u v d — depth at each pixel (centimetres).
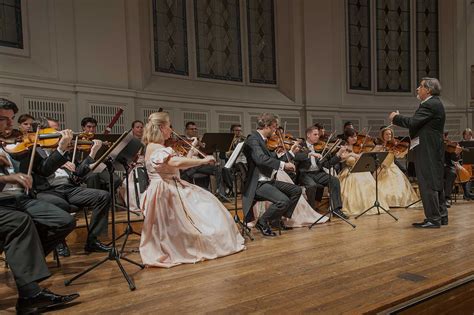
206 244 335
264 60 932
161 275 296
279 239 411
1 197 260
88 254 369
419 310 242
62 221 265
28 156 281
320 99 947
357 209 567
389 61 1062
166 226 329
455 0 1070
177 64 797
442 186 442
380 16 1051
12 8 570
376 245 369
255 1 919
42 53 585
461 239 381
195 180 598
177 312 226
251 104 858
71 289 271
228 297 247
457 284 267
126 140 294
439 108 430
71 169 337
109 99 639
